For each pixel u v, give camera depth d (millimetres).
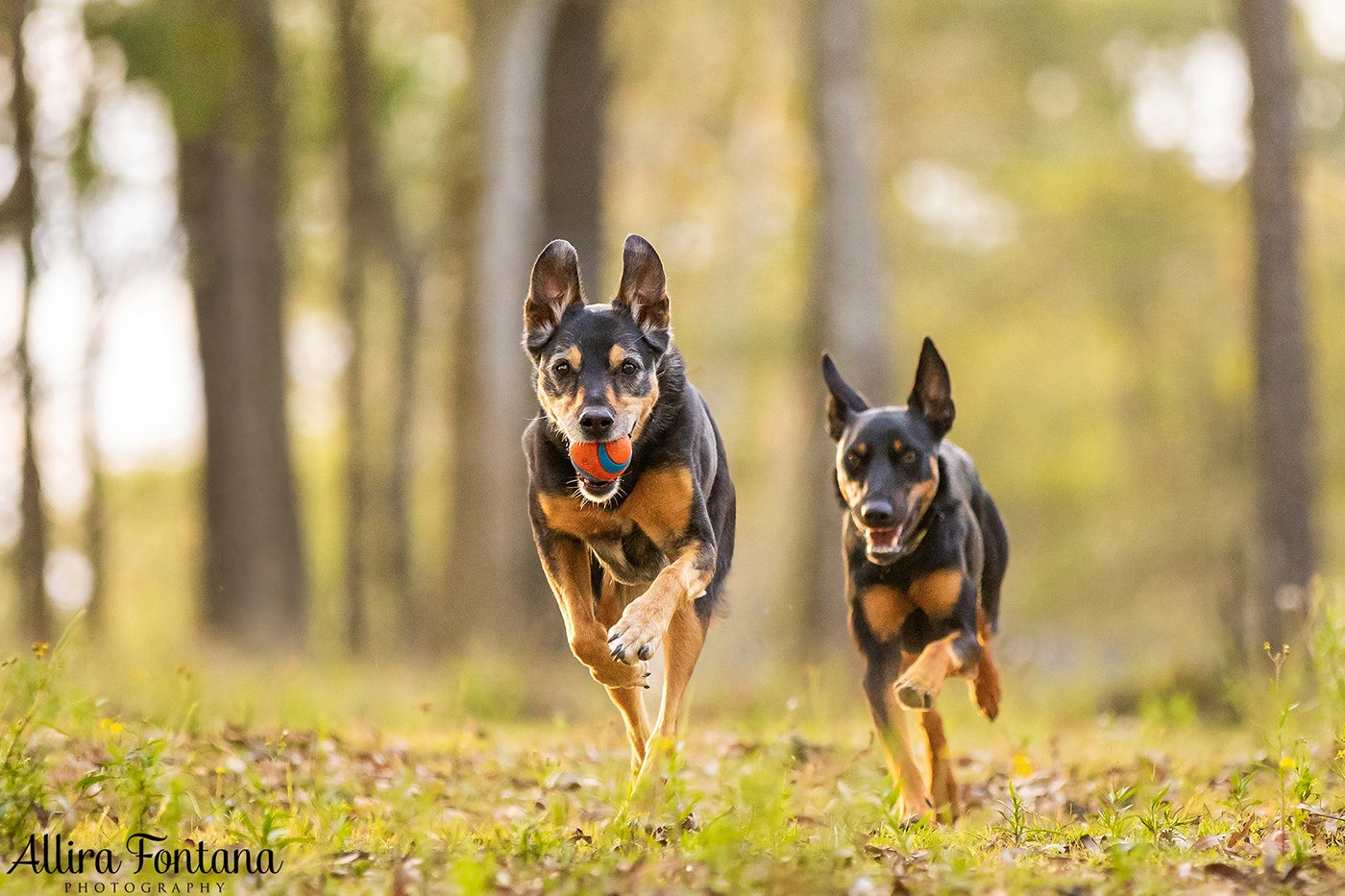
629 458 5762
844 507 7066
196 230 21031
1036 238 34281
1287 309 14953
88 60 18094
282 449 22094
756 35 29344
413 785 6348
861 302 20672
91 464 20734
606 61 22891
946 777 6656
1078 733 10250
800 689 12406
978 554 7090
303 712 9055
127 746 6859
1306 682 10133
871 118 21203
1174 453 35000
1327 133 28531
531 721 11703
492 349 19172
